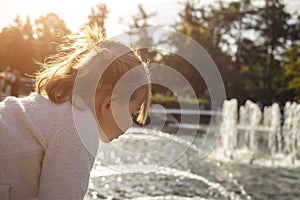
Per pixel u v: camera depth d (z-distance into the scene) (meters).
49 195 1.72
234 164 8.67
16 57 24.38
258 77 46.59
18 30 24.28
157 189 5.03
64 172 1.73
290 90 44.03
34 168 1.80
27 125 1.79
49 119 1.80
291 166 8.84
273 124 13.70
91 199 4.24
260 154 10.80
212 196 5.07
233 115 13.48
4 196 1.77
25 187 1.81
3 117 1.82
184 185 5.44
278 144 12.80
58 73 1.88
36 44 15.96
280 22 46.66
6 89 15.23
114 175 5.38
